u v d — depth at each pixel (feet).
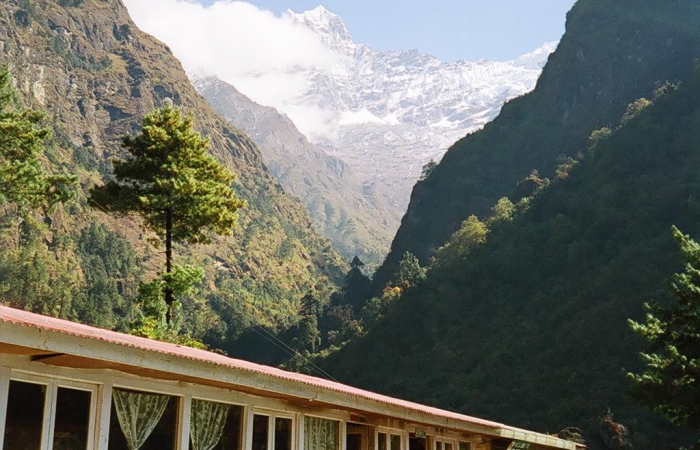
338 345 492.13
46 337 29.09
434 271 504.84
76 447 32.76
